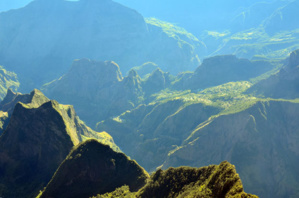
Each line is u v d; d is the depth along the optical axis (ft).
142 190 427.74
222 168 311.27
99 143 549.13
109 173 520.42
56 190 499.51
